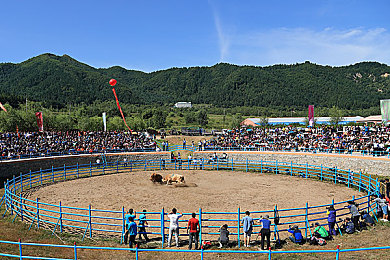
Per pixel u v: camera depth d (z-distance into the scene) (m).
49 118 68.88
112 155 41.19
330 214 14.25
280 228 15.80
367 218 15.50
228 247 13.05
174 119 137.75
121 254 12.20
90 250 12.66
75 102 187.50
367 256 11.38
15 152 35.69
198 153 45.16
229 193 23.89
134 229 12.88
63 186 26.97
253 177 31.66
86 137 49.81
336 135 45.69
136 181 29.23
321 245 12.98
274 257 11.62
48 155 37.59
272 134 52.88
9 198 18.98
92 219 17.55
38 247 12.78
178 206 20.03
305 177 31.59
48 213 18.66
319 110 161.75
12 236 13.93
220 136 56.75
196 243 12.60
